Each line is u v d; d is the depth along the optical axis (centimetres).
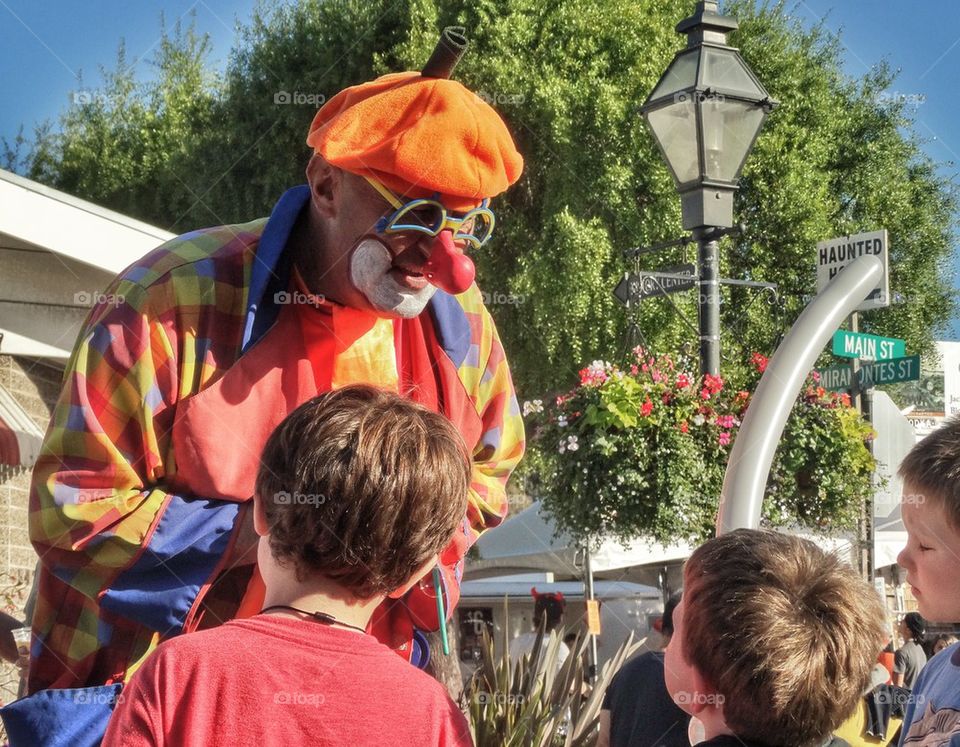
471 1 1368
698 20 474
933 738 202
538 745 417
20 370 591
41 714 215
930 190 1681
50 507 217
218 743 143
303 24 1497
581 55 1367
